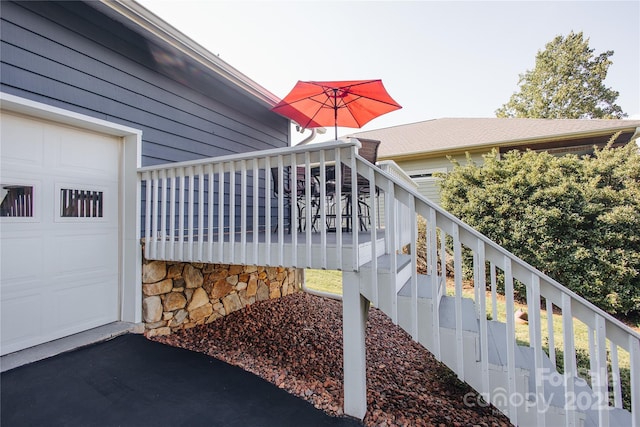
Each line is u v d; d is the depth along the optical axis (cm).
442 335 192
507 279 174
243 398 216
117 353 269
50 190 275
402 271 234
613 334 155
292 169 238
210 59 373
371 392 245
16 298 253
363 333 215
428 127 1083
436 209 192
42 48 255
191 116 402
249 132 520
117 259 327
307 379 256
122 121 315
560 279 531
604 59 1791
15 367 229
